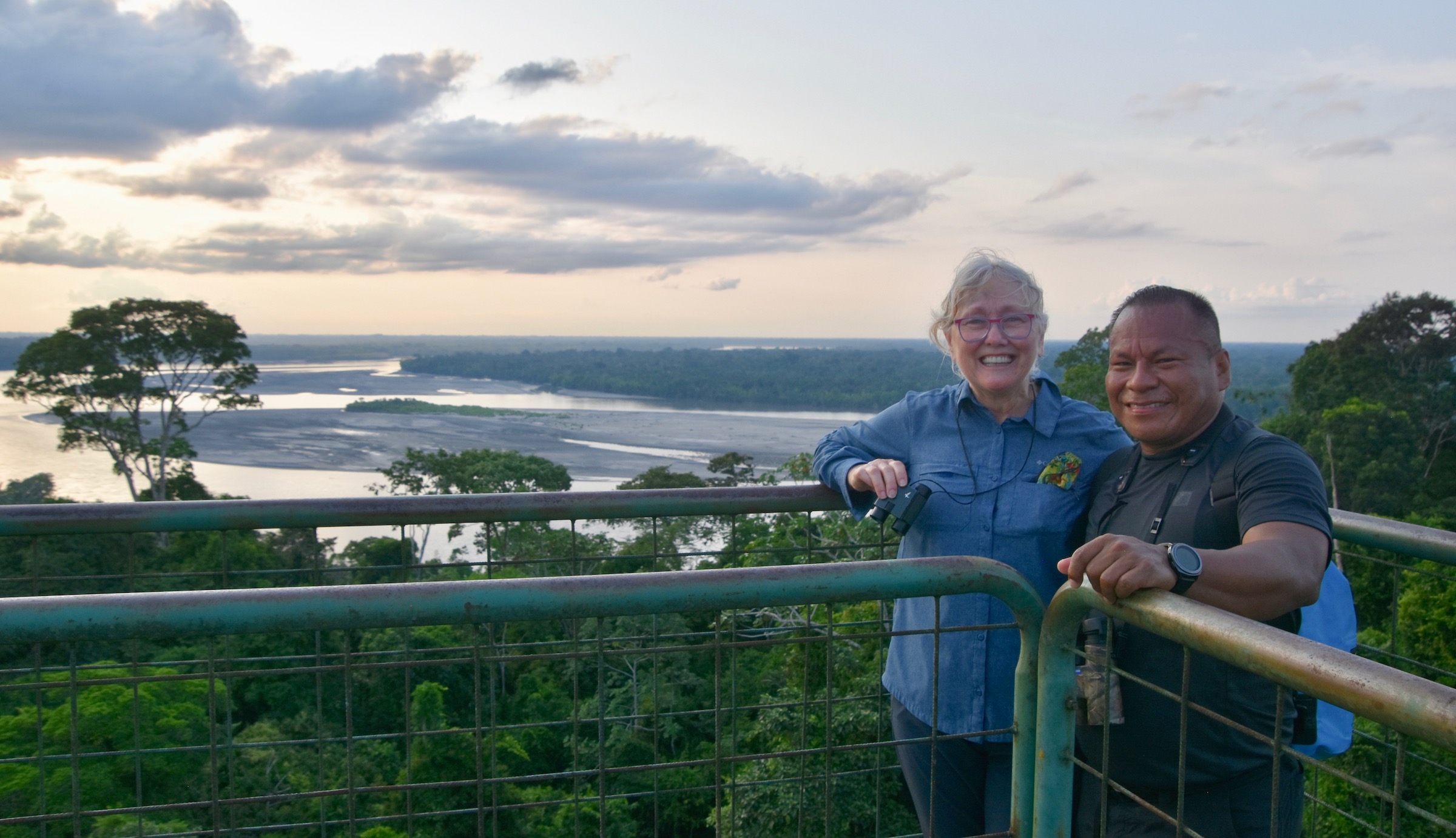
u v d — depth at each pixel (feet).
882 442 8.45
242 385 161.17
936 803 7.54
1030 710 5.38
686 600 4.82
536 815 24.77
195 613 4.41
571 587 4.70
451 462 165.48
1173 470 6.31
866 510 8.20
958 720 7.36
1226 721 4.07
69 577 7.89
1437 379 133.69
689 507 8.40
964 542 7.59
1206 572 4.65
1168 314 6.16
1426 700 3.11
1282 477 5.51
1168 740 5.74
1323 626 6.56
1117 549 4.63
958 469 7.78
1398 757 3.31
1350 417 122.01
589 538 28.66
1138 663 5.80
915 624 7.70
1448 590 45.47
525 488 163.02
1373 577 48.26
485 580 4.75
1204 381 6.12
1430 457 128.47
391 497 8.10
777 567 4.95
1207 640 4.08
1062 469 7.48
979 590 5.16
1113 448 7.59
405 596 4.56
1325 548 5.23
